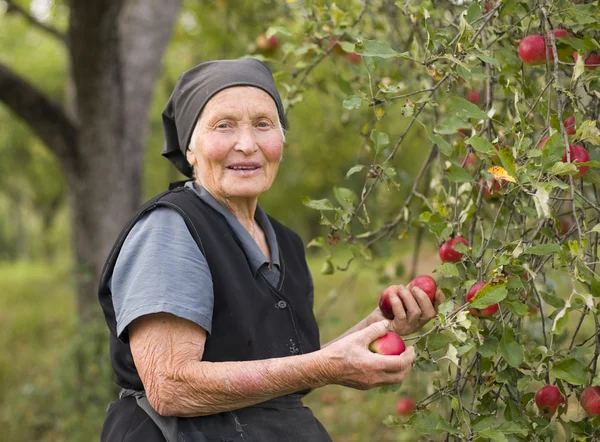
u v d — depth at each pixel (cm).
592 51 196
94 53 504
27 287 1441
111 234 541
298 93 286
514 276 176
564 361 174
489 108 208
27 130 1639
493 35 209
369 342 175
